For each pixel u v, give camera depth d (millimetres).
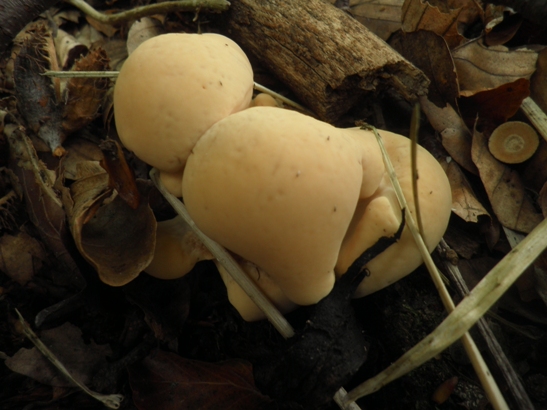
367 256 148
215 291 184
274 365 155
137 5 233
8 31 190
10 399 165
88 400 168
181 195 154
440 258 175
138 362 170
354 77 176
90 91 188
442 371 170
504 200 180
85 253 153
